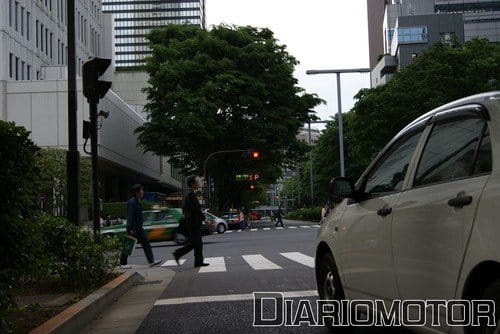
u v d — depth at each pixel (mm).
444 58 39281
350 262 5180
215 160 46438
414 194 4148
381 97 40375
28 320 6160
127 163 65625
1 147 4742
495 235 3162
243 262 13945
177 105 42000
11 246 4914
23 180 4984
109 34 78188
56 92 51625
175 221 25516
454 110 4031
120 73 106688
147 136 43500
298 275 10656
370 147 42969
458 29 93562
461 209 3494
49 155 42719
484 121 3621
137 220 12906
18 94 51156
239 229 45344
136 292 9492
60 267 8367
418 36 93125
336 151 66812
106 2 174750
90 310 7086
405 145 4703
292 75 46406
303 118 47938
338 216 5613
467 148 3719
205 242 25203
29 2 54625
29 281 8633
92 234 9812
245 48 45219
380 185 4953
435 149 4141
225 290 9141
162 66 42844
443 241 3641
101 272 9039
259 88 43906
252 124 44781
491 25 111125
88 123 10719
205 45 44906
